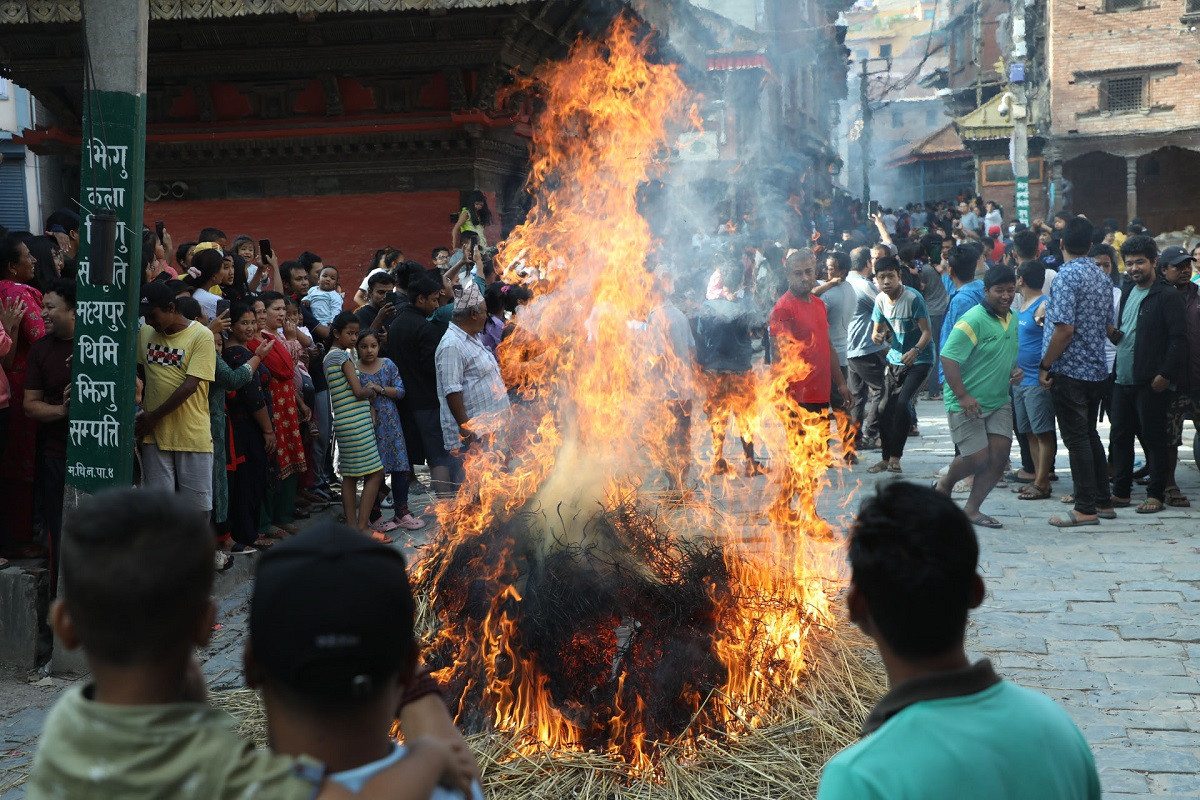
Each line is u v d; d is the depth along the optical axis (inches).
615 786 164.4
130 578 62.5
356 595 66.2
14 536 255.1
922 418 565.3
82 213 228.1
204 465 261.9
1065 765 73.7
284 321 354.6
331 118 689.0
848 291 456.1
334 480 408.5
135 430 255.3
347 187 707.4
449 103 684.7
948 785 70.4
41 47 654.5
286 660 65.4
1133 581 275.4
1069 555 301.1
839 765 73.2
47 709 212.4
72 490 229.3
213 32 651.5
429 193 700.0
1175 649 228.1
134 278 228.4
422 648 193.2
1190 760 177.5
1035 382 370.3
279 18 636.7
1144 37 1358.3
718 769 167.3
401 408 348.5
